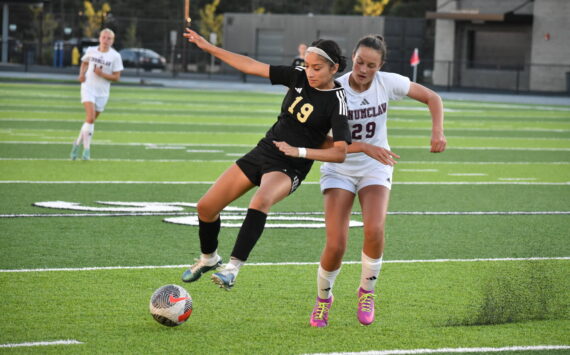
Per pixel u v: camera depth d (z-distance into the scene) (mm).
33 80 113188
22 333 17125
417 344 16906
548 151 57469
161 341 16797
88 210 31438
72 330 17422
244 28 167375
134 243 26234
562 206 35656
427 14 145125
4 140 52312
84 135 44781
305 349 16500
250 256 24969
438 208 34344
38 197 33812
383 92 18500
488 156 53750
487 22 145125
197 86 122438
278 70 18344
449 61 136000
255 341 16969
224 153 50469
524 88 142250
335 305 20109
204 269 18891
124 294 20406
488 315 18812
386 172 18625
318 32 158000
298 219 31203
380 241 17969
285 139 18156
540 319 18812
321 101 17812
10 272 22234
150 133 60062
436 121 18234
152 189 36969
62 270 22625
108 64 44531
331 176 18625
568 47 137750
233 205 33656
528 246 27438
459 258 25453
